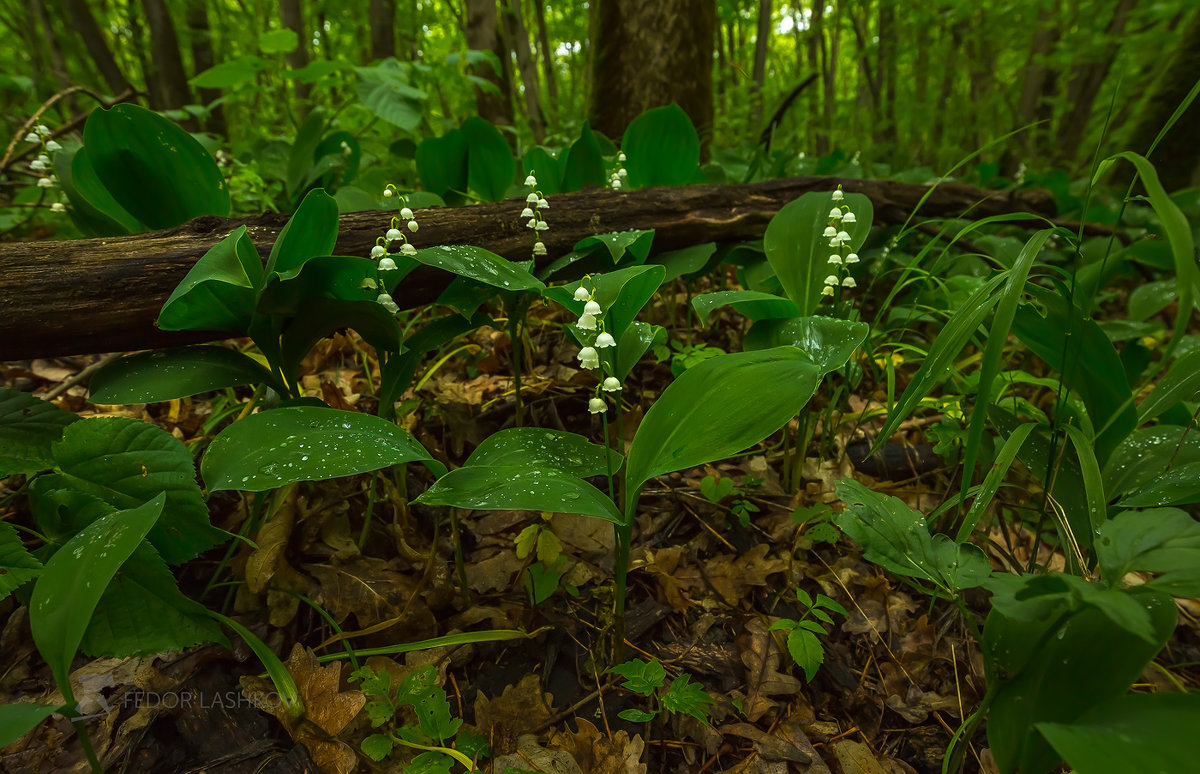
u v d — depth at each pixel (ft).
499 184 2.90
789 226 2.13
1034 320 1.62
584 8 9.61
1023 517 1.98
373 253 1.57
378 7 6.31
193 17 7.12
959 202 3.09
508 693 1.48
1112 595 0.93
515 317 1.87
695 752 1.42
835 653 1.62
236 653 1.50
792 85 10.60
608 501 1.36
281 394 1.71
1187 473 1.49
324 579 1.66
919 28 7.34
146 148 1.88
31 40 6.11
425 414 2.19
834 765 1.42
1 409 1.51
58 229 3.07
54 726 1.37
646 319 2.84
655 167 2.91
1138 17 5.04
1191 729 0.89
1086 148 6.89
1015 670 1.16
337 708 1.38
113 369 1.60
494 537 1.82
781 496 2.00
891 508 1.33
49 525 1.41
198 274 1.39
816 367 1.38
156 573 1.31
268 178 3.67
